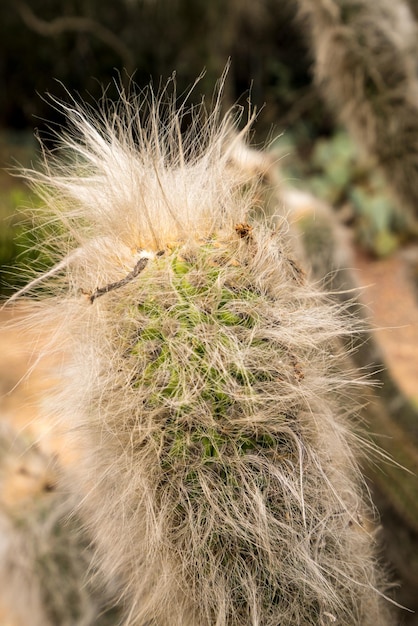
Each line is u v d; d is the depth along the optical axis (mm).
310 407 438
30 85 2766
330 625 433
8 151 2346
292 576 421
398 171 879
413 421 683
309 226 676
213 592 422
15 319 496
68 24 2535
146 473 422
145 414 418
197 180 482
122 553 453
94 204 476
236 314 425
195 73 2547
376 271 1397
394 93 844
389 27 834
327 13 836
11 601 642
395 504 661
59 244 489
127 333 424
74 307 456
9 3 2582
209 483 419
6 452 656
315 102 2576
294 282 469
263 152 578
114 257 457
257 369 421
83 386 443
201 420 417
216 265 433
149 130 520
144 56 2635
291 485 420
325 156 2205
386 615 546
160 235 452
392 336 939
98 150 486
